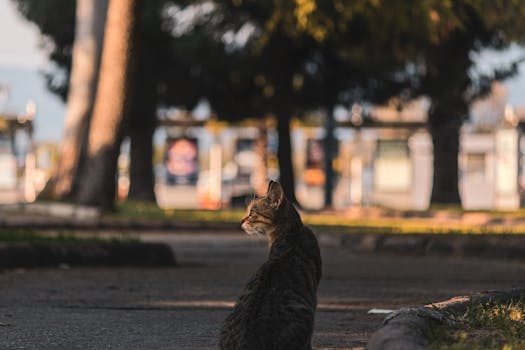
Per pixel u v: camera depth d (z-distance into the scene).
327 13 32.88
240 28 45.28
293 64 46.34
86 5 36.62
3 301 11.91
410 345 6.85
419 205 62.97
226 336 6.40
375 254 21.11
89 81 36.44
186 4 45.44
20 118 62.69
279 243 7.26
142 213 31.95
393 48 41.84
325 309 11.67
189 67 46.94
